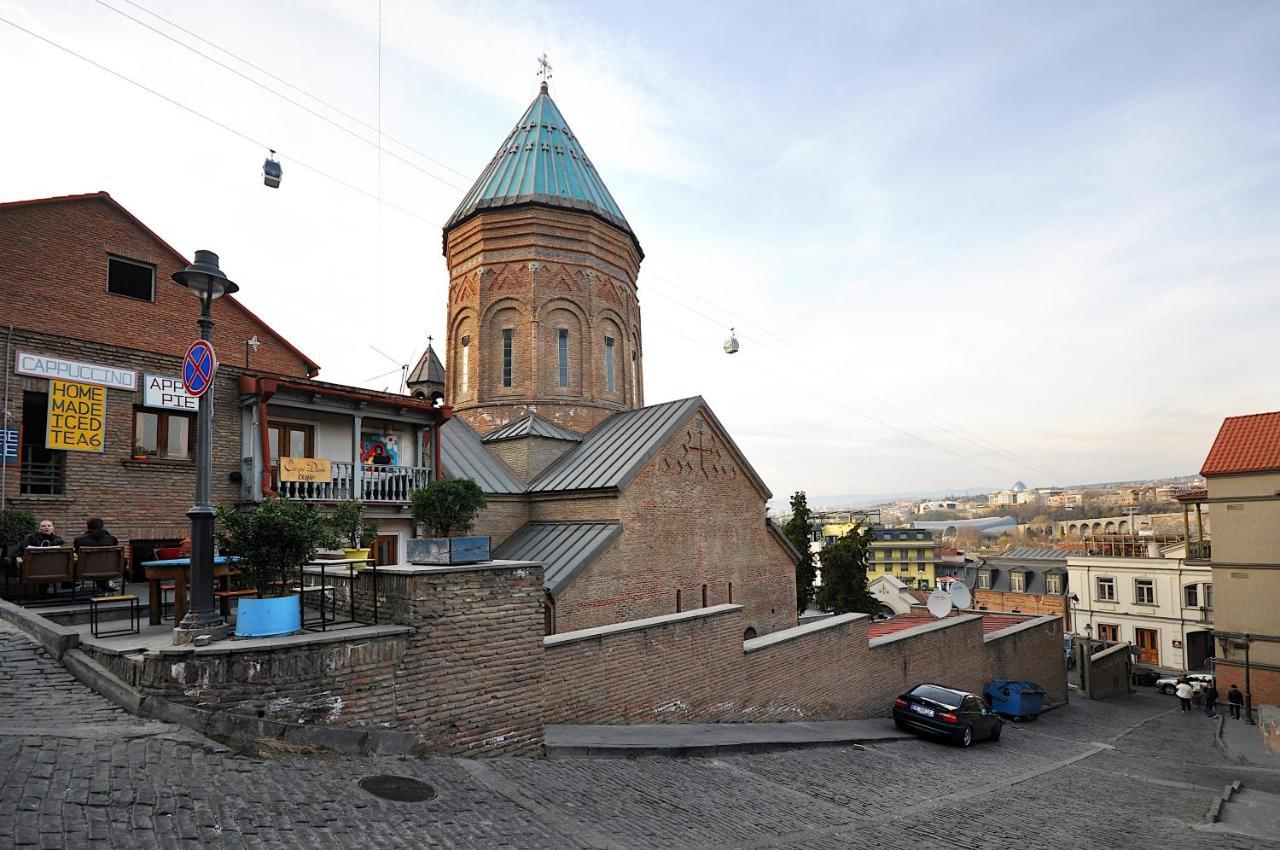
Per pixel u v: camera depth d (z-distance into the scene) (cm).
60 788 582
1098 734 2473
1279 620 2925
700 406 2314
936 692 1880
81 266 1634
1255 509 3012
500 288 2716
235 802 633
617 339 2886
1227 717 2903
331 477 1742
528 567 1084
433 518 1833
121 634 998
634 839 784
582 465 2261
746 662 1614
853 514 13350
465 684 988
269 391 1652
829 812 1047
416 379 2630
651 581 2061
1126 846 1025
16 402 1407
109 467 1508
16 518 1302
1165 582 4850
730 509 2377
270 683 809
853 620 2008
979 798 1284
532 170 2781
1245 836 1125
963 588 2884
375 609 971
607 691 1280
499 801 812
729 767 1197
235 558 996
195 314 1867
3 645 971
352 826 648
